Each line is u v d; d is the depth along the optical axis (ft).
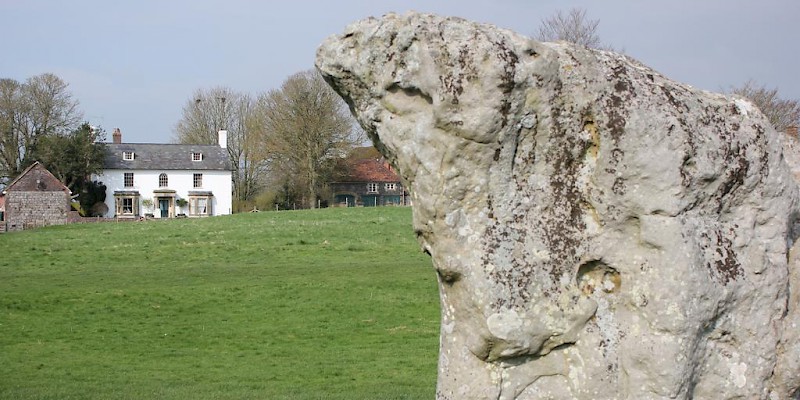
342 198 309.83
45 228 162.91
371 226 139.44
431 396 42.34
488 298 20.26
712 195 21.09
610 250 20.89
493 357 20.68
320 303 75.25
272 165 258.78
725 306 20.98
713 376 21.31
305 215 171.63
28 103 260.01
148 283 86.99
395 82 20.38
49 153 261.03
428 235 20.89
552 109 20.51
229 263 104.12
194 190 288.71
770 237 21.86
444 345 21.03
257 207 268.00
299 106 245.45
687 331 20.36
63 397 42.39
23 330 65.10
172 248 118.01
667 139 20.54
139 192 283.18
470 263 20.34
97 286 84.99
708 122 21.27
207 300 77.10
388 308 73.10
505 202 20.53
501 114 19.92
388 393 43.14
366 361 53.72
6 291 81.30
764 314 21.50
